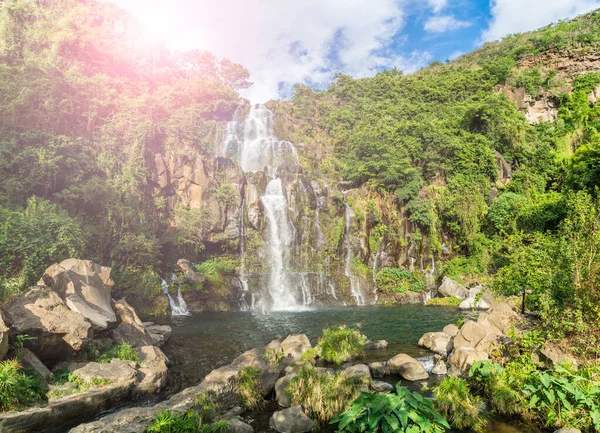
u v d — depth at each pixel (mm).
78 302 11766
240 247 32750
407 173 40031
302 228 35719
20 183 20781
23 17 33969
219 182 34281
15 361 8391
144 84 42594
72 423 8227
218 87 50375
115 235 24750
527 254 13969
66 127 27250
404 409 6383
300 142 52281
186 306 26281
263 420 8727
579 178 29906
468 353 11742
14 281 13469
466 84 60156
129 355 11281
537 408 8352
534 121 56500
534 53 63844
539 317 13273
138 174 28344
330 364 12938
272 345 13930
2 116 24375
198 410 8672
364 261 35969
